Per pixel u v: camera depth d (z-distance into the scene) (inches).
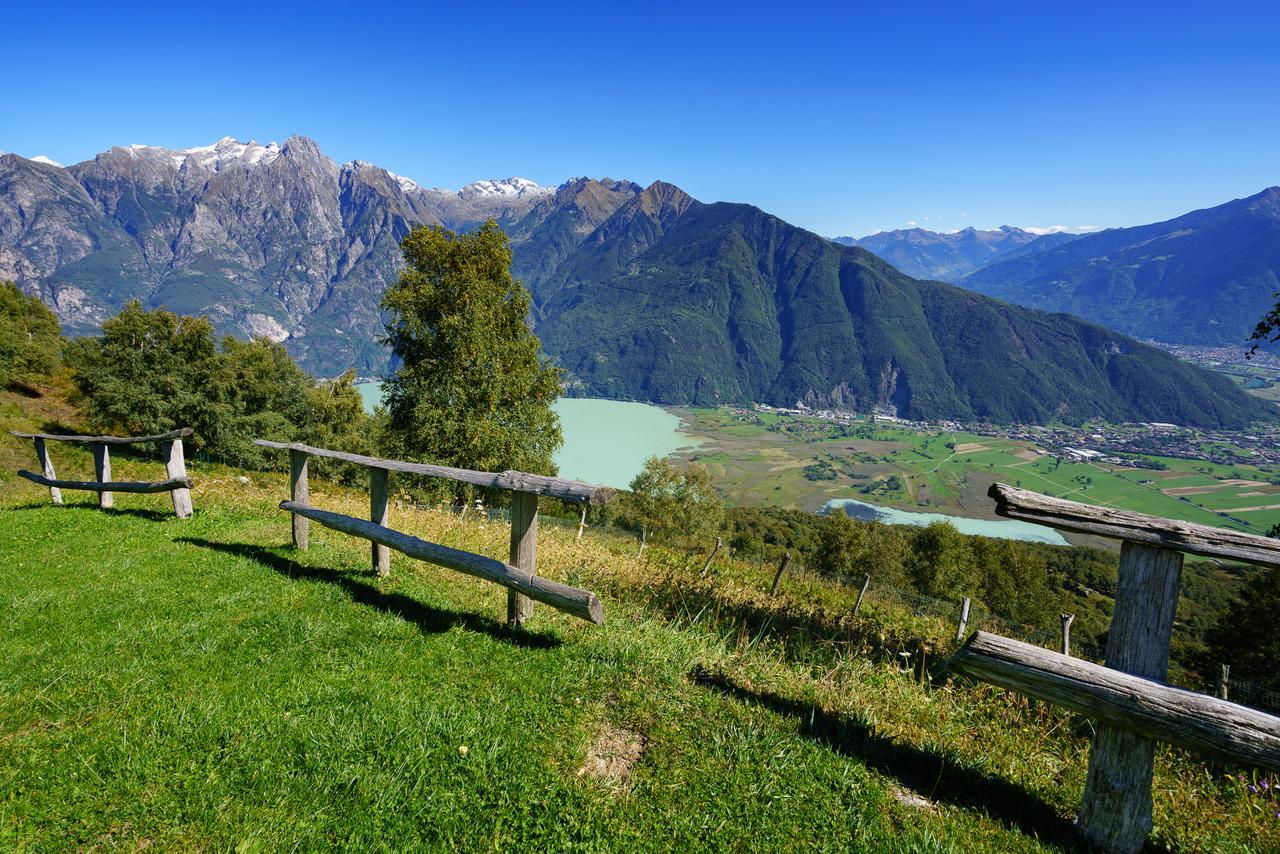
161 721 149.2
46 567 279.0
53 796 124.2
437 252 1069.8
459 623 218.1
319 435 2630.4
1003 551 2363.4
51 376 2566.4
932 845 123.3
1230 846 134.5
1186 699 113.0
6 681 166.6
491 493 903.1
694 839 123.0
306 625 209.0
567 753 146.3
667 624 249.1
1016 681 131.6
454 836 120.3
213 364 2181.3
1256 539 110.1
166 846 114.2
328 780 131.5
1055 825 135.9
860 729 169.2
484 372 1021.8
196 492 526.6
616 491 175.0
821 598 574.9
